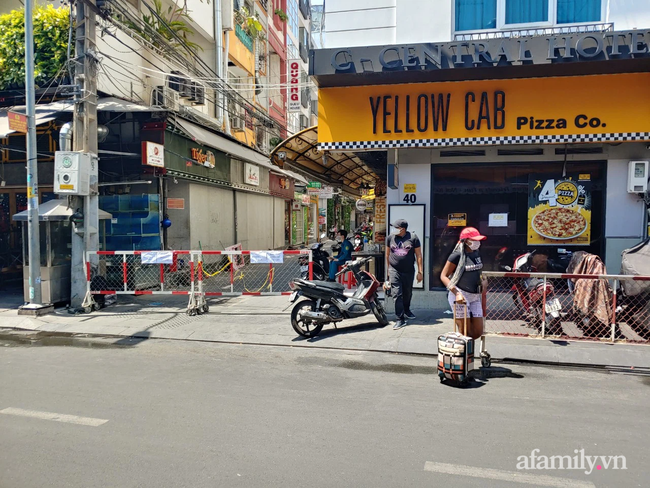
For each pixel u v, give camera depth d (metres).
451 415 4.75
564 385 5.69
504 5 8.84
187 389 5.48
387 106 8.64
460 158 9.38
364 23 9.13
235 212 18.02
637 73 7.89
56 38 11.83
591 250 9.18
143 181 11.72
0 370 6.21
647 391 5.49
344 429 4.41
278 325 8.63
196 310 9.50
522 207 9.39
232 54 19.62
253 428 4.41
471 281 6.28
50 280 9.84
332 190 29.53
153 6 14.84
